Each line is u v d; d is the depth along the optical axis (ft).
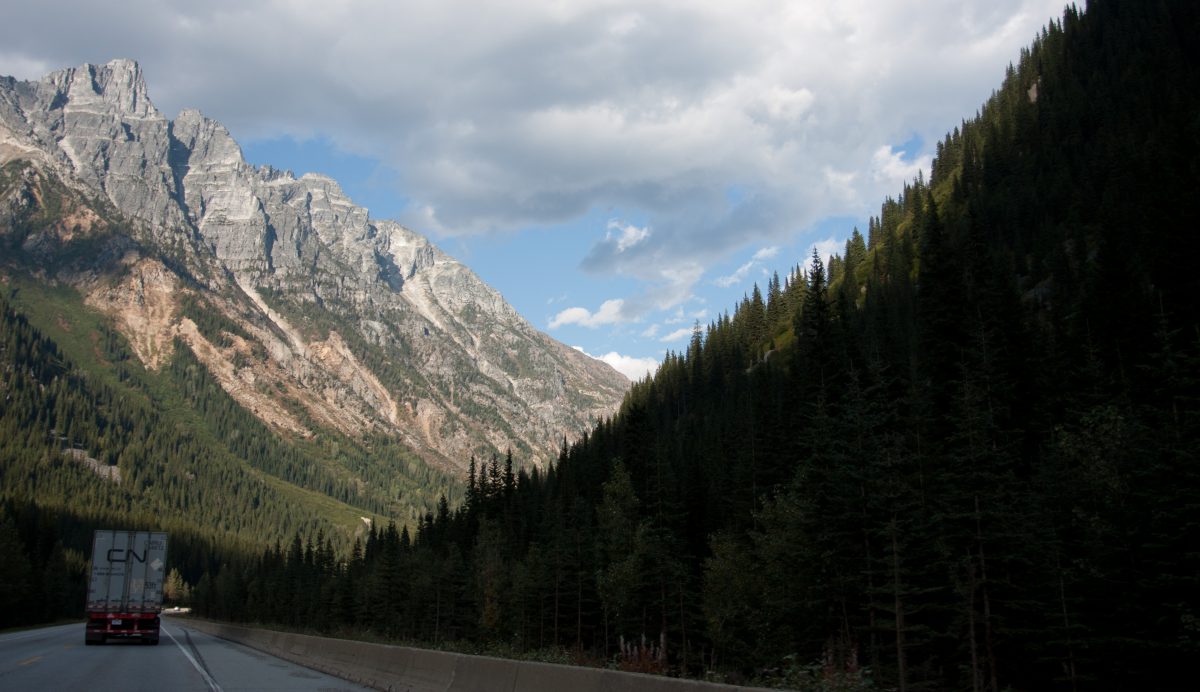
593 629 227.20
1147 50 528.63
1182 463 88.74
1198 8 534.78
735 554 165.89
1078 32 604.08
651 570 190.49
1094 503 103.81
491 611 252.21
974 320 185.37
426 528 470.39
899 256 498.69
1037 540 103.14
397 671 67.77
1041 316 263.90
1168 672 95.25
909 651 115.24
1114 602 96.84
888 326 302.45
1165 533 89.76
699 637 192.54
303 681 77.66
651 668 77.46
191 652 124.98
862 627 105.29
